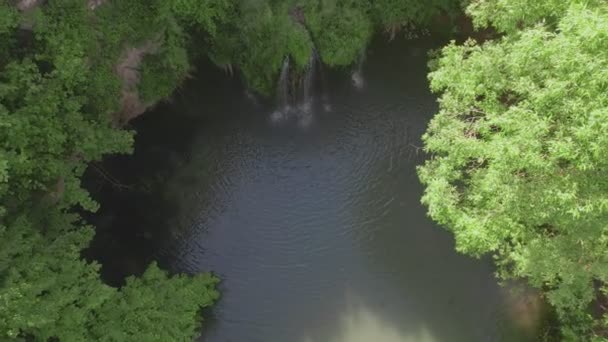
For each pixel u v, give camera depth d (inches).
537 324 875.4
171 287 845.8
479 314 906.1
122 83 954.1
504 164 561.0
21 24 756.6
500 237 658.2
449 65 707.4
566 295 679.7
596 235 591.5
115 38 906.1
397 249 979.3
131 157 1079.0
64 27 798.5
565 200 524.7
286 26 1067.9
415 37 1217.4
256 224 1017.5
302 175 1076.5
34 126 669.9
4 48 737.6
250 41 1079.6
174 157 1092.5
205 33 1081.4
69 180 759.7
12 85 651.5
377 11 1155.9
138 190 1045.8
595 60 488.4
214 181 1068.5
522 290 917.8
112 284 919.7
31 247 653.9
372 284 944.3
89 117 856.9
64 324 637.3
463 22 1189.1
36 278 623.8
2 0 681.0
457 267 955.3
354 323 906.1
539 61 577.9
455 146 655.1
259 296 936.3
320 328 903.1
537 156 532.4
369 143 1112.2
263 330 903.1
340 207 1033.5
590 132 484.1
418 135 1113.4
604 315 751.1
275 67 1100.5
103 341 687.7
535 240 648.4
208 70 1155.9
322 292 939.3
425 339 887.7
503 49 693.9
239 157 1101.1
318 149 1110.4
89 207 771.4
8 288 560.4
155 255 972.6
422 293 932.0
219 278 951.0
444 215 688.4
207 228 1010.1
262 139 1127.0
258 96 1168.8
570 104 511.8
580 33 491.5
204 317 907.4
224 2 1001.5
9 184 691.4
